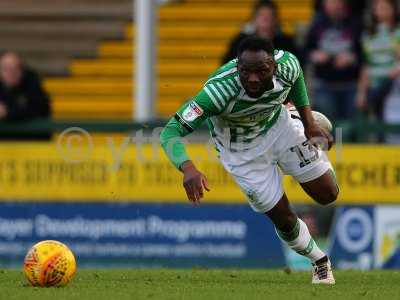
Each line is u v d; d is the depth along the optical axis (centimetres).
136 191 3906
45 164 3972
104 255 3925
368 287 2494
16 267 3931
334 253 3822
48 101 4262
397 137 3978
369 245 3822
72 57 5491
